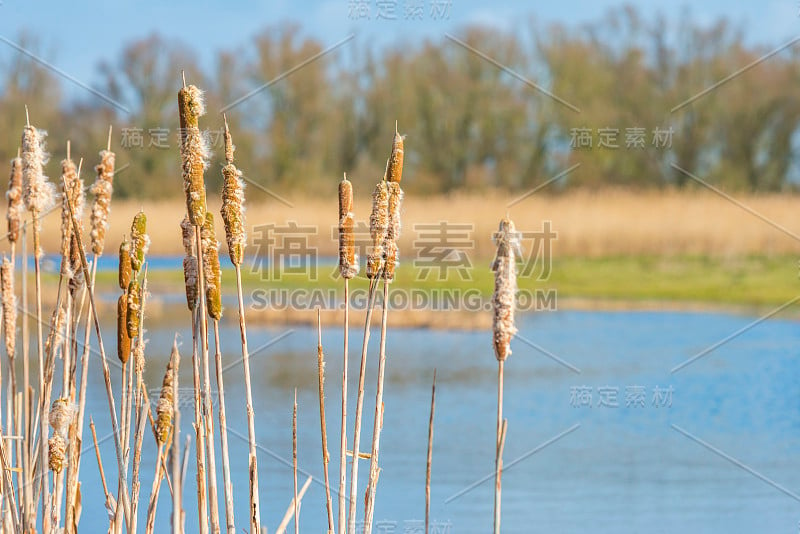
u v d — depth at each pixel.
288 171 99.56
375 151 107.31
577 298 62.00
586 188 106.38
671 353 43.47
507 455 26.61
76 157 87.81
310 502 21.62
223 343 46.31
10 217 11.55
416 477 24.16
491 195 103.81
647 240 74.25
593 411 32.31
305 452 26.42
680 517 21.00
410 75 108.50
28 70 84.44
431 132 111.06
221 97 96.19
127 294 10.45
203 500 10.55
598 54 111.62
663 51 111.81
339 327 51.44
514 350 44.78
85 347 11.39
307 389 35.25
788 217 79.12
